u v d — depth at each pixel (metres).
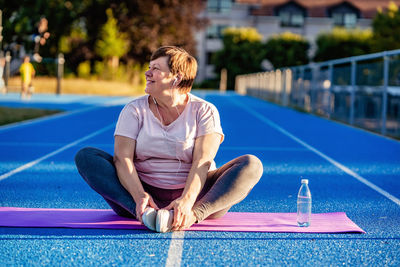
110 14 49.38
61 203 6.05
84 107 25.19
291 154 10.77
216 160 9.80
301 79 26.73
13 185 7.14
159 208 4.97
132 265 3.93
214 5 72.56
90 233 4.74
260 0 72.50
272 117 21.78
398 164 9.54
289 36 65.94
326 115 21.84
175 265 3.94
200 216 4.69
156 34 50.97
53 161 9.38
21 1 48.94
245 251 4.30
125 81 46.78
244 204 6.13
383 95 15.11
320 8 72.00
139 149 4.95
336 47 55.97
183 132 4.89
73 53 49.94
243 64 66.88
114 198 4.83
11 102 26.75
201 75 73.12
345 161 9.88
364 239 4.68
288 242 4.55
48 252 4.21
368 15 71.50
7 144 11.75
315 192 6.94
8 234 4.68
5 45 48.03
